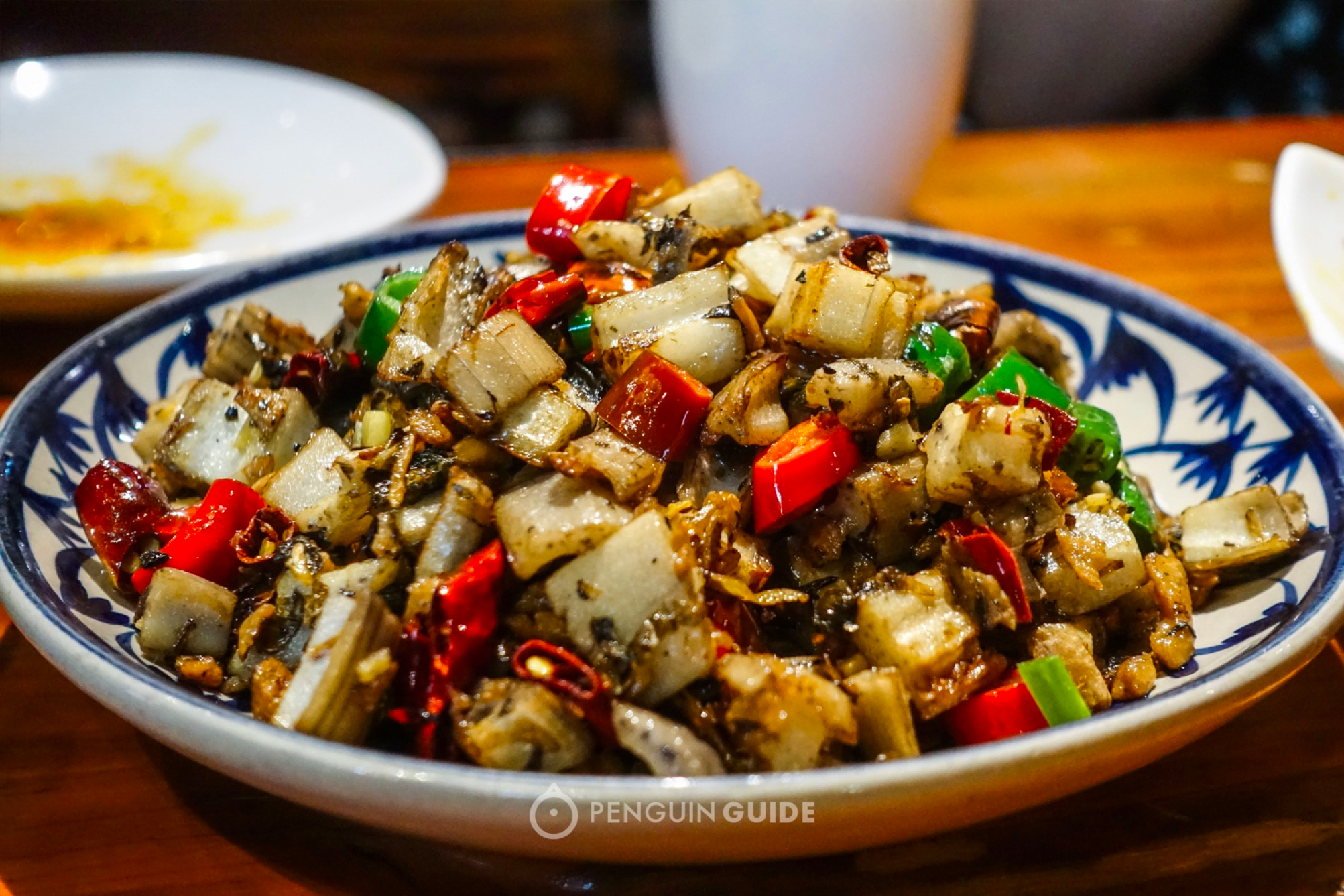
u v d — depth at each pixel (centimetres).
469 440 25
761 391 25
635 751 23
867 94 37
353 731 23
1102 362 31
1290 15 63
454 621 24
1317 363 34
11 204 40
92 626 24
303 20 70
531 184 42
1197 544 27
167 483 27
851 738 23
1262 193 42
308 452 26
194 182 42
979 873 23
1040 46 60
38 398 27
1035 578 25
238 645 25
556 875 23
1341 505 26
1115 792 24
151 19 69
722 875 23
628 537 24
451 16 71
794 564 25
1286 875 23
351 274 32
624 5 73
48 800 24
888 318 26
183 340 30
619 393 25
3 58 68
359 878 23
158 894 23
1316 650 24
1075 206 41
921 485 25
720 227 29
